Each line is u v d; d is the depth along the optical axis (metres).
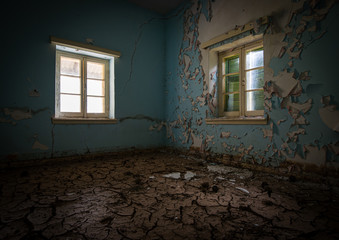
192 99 3.74
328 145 2.00
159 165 2.97
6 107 2.74
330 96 1.99
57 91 3.26
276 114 2.43
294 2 2.24
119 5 3.82
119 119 3.82
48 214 1.42
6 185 2.03
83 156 3.36
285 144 2.35
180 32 4.02
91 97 3.65
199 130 3.58
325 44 2.02
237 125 2.91
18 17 2.82
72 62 3.45
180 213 1.45
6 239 1.12
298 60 2.22
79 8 3.34
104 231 1.21
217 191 1.88
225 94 3.40
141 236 1.16
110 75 3.85
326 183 2.00
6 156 2.73
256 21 2.58
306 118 2.16
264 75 2.55
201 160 3.36
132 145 4.00
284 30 2.34
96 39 3.51
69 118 3.26
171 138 4.28
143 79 4.18
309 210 1.49
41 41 3.00
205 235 1.17
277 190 1.91
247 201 1.66
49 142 3.07
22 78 2.85
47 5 3.04
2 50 2.71
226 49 3.32
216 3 3.23
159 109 4.41
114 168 2.78
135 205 1.58
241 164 2.82
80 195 1.78
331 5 1.97
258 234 1.18
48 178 2.28
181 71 4.00
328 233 1.19
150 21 4.28
